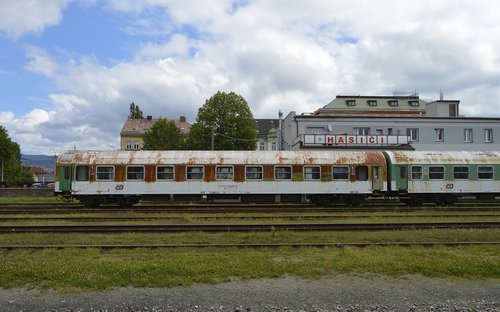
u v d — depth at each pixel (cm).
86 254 1236
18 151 7438
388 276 968
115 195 2612
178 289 873
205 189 2611
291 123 4825
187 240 1478
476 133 4762
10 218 2020
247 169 2634
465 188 2750
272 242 1449
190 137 5194
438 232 1606
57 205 2794
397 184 2708
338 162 2670
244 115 5256
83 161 2592
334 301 811
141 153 2647
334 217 2067
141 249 1301
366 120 4709
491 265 1023
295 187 2644
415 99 6469
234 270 994
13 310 769
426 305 793
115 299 815
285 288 883
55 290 866
